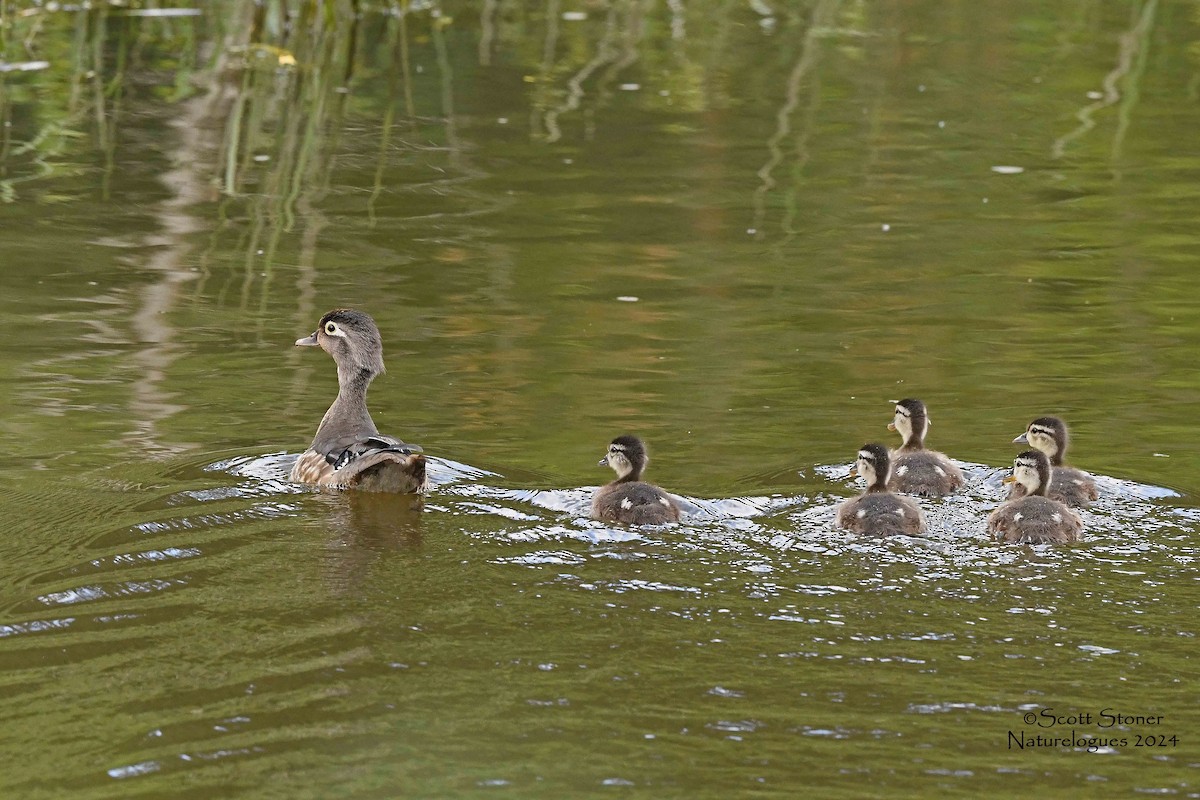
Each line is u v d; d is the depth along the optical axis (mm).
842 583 12164
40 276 20734
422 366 17672
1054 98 31328
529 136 28516
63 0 33688
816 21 37625
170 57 32250
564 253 22203
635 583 12141
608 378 17359
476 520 13562
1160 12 37906
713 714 10094
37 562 12414
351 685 10469
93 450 15117
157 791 9188
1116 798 9188
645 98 31328
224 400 16703
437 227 23375
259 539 13016
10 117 28359
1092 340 18656
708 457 15141
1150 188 25594
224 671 10617
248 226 23312
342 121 29062
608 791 9227
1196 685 10484
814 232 23312
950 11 38656
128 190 24844
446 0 38688
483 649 10953
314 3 31469
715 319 19453
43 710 10086
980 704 10234
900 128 29312
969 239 22922
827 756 9625
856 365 17812
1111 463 15047
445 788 9242
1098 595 11961
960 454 15523
